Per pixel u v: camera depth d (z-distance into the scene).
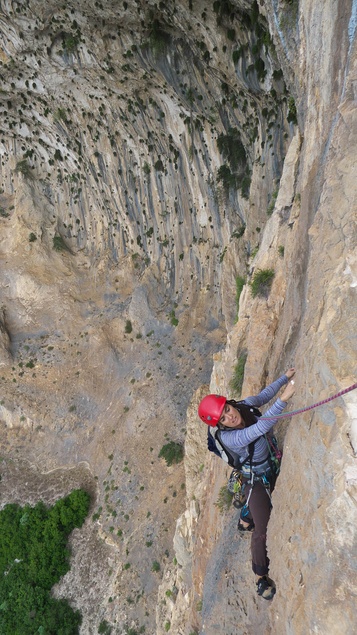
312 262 6.52
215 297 35.09
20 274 41.62
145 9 24.61
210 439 5.64
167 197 36.16
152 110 32.09
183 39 25.78
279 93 23.53
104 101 33.97
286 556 4.96
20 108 39.22
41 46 31.33
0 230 44.06
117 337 38.81
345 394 4.30
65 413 37.28
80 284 42.16
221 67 24.67
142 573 26.20
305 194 9.02
